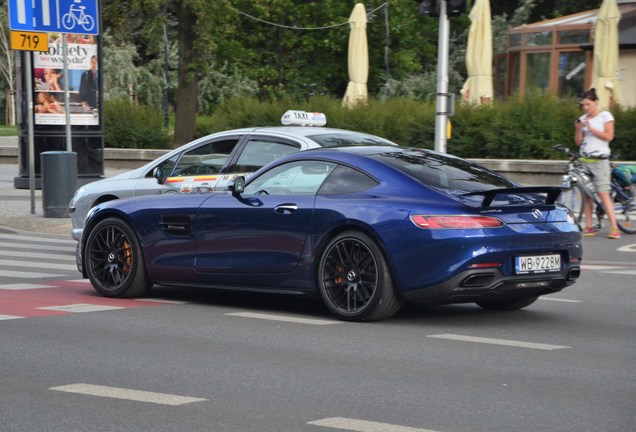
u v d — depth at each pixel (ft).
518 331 34.99
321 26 188.96
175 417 23.52
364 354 30.63
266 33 190.90
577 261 36.70
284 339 33.01
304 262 36.88
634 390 26.13
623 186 67.05
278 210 37.50
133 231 41.52
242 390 26.09
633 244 62.85
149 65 202.39
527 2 195.83
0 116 269.03
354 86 122.01
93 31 78.43
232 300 41.88
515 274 34.68
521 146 102.53
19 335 33.63
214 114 137.18
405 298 35.09
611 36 103.91
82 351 31.04
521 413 23.79
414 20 196.54
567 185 66.33
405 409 24.18
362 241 35.45
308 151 38.58
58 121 96.63
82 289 44.86
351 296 36.14
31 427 22.76
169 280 40.83
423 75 188.03
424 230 34.24
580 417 23.44
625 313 39.37
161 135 134.62
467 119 105.91
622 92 130.41
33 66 95.50
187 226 40.01
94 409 24.25
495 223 34.37
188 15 137.39
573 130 102.06
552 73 135.03
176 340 32.86
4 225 72.64
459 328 35.37
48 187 75.10
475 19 112.88
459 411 23.98
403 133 110.52
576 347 32.07
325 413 23.85
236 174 50.47
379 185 36.17
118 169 127.24
